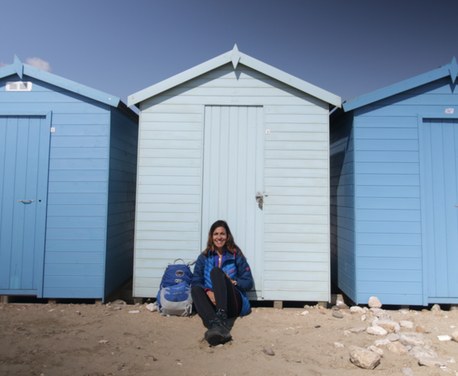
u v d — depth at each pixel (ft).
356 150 14.71
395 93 14.52
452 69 14.56
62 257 14.71
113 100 14.70
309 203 14.74
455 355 9.98
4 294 14.65
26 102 15.08
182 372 8.81
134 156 18.79
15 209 14.83
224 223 13.42
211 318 11.00
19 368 8.91
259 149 14.96
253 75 15.08
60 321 12.55
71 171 14.88
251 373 8.81
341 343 10.72
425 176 14.62
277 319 13.07
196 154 14.94
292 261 14.62
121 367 9.02
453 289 14.29
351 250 15.05
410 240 14.42
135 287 14.67
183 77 14.85
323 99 14.62
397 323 12.19
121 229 16.93
